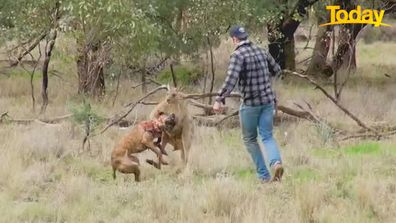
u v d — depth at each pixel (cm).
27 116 1339
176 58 1664
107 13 1282
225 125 1231
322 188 737
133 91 1675
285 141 1094
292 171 862
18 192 765
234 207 680
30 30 1435
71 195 741
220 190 699
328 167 873
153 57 1902
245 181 795
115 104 1484
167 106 876
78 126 1113
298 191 711
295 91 1772
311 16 2302
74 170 879
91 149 1017
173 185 791
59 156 979
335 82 1495
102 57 1439
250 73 775
